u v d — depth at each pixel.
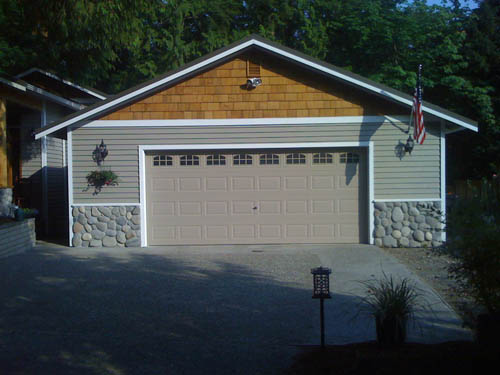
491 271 4.93
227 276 9.25
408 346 5.29
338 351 5.49
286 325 6.54
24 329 6.43
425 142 12.10
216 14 24.23
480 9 24.06
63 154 16.84
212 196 12.48
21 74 16.31
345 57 25.11
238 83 12.29
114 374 5.07
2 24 16.56
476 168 23.89
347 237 12.43
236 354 5.59
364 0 25.16
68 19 13.73
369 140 12.17
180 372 5.12
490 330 4.81
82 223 12.37
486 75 23.28
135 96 12.16
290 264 10.20
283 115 12.27
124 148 12.34
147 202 12.51
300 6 24.70
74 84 16.75
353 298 7.68
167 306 7.42
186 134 12.34
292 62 12.10
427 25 23.50
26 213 12.69
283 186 12.47
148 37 21.66
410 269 9.71
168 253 11.53
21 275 9.35
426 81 22.19
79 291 8.25
